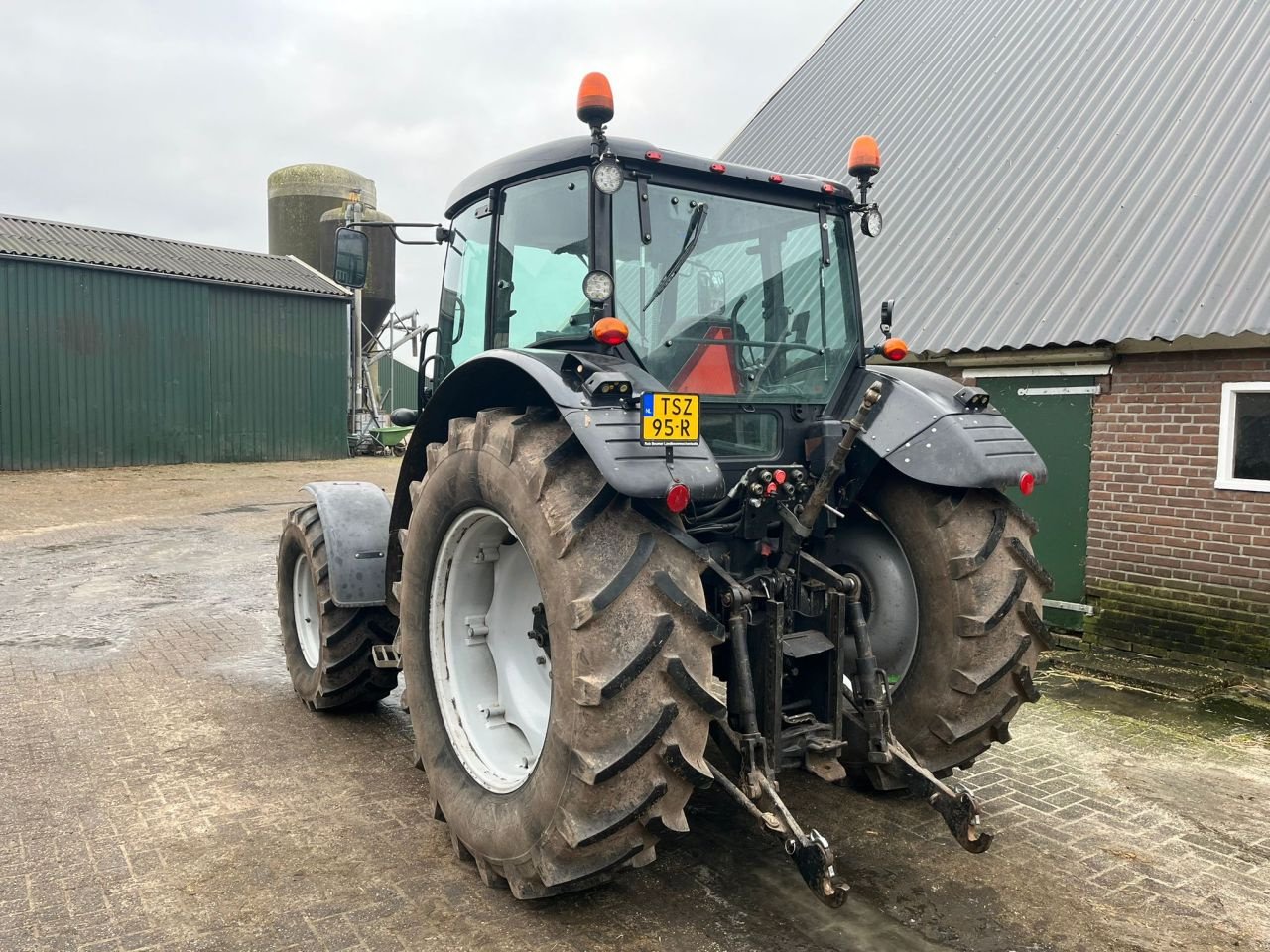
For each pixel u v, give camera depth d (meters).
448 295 3.98
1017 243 6.98
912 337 6.81
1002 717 3.30
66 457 17.91
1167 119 7.08
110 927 2.71
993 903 2.93
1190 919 2.86
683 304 3.15
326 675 4.34
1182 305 5.59
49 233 18.86
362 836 3.31
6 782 3.75
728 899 2.94
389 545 3.82
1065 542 6.32
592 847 2.51
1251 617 5.49
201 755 4.07
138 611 6.92
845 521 3.62
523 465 2.64
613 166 2.82
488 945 2.66
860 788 3.78
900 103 9.67
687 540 2.57
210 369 19.77
